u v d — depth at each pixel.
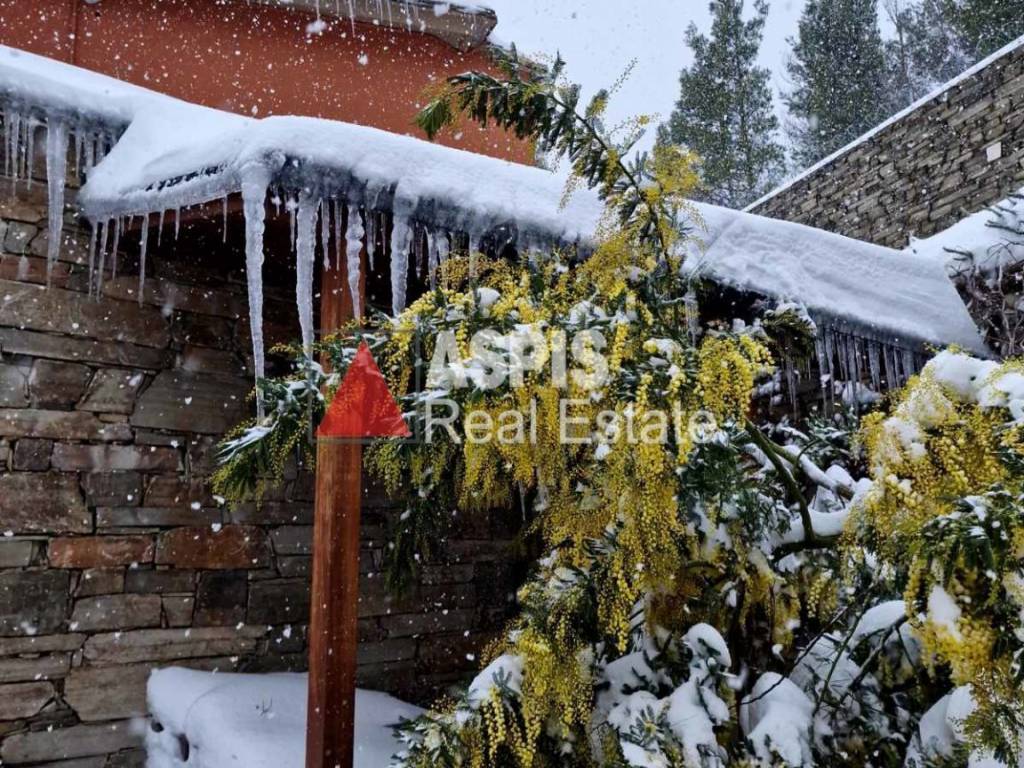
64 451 3.19
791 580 2.31
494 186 2.91
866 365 4.19
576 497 2.04
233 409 3.59
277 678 3.40
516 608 4.22
